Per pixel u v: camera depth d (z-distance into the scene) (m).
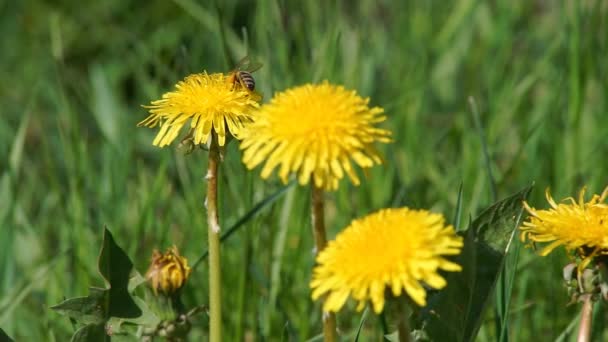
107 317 0.72
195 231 0.92
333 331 0.69
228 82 0.72
